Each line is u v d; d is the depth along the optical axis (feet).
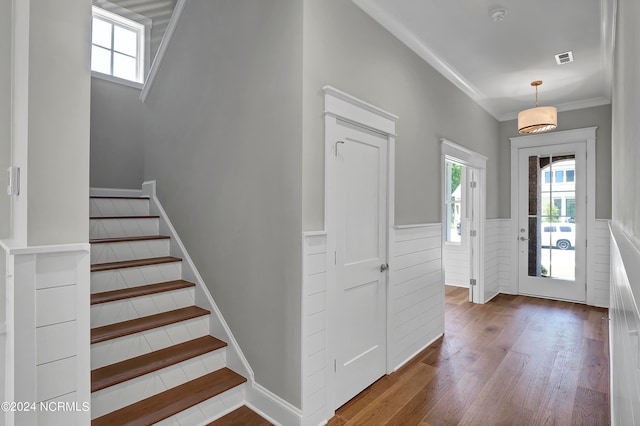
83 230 4.83
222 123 8.32
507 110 16.58
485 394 7.90
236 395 7.40
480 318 13.44
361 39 8.02
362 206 8.04
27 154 4.37
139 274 8.66
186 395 6.81
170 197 10.28
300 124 6.51
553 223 16.24
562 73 12.33
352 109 7.54
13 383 4.20
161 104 10.68
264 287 7.20
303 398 6.44
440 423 6.86
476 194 15.60
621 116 6.56
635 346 1.43
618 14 6.99
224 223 8.22
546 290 16.37
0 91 5.09
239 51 7.87
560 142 15.97
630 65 4.14
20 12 4.73
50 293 4.46
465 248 18.97
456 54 10.84
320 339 6.79
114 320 7.56
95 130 12.34
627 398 2.02
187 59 9.55
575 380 8.51
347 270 7.55
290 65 6.70
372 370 8.35
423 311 10.51
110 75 12.66
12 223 5.12
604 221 14.90
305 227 6.54
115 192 12.65
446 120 11.98
